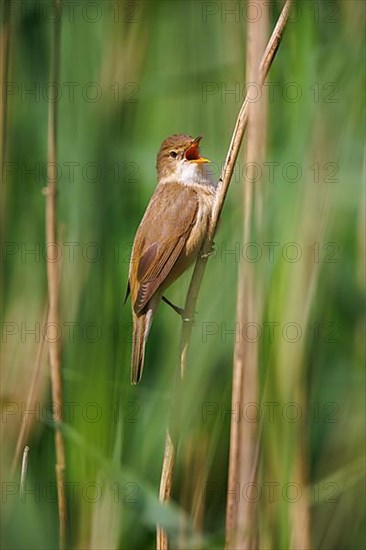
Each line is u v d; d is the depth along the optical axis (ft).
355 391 35.35
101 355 32.30
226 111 38.91
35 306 35.12
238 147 28.60
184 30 39.93
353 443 35.01
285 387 29.04
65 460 29.76
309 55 31.35
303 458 29.27
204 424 33.04
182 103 39.29
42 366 32.81
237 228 34.63
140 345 32.78
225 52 39.27
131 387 33.42
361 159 34.63
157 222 34.76
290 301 29.27
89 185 35.76
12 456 32.30
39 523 30.30
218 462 34.30
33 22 36.94
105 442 29.91
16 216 35.99
